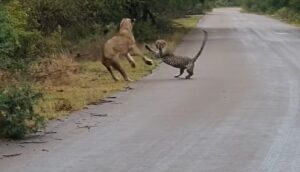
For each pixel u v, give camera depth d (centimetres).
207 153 912
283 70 2031
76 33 2750
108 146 970
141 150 938
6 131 1035
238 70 2044
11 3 1783
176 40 3622
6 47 1297
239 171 812
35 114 1070
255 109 1283
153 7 4097
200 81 1764
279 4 8981
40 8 2381
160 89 1616
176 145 967
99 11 3011
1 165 866
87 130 1103
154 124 1144
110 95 1530
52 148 966
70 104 1354
